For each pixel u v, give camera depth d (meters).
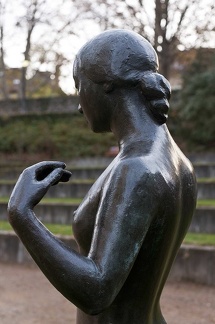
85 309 2.12
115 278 2.09
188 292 10.10
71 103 38.88
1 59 44.03
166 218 2.27
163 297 9.78
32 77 45.31
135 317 2.40
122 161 2.27
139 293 2.38
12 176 27.42
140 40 2.46
